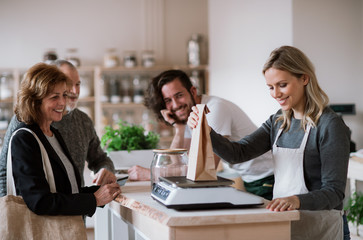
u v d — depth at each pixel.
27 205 1.83
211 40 6.22
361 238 4.02
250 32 5.28
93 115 6.62
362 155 4.08
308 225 2.01
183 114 2.73
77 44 6.52
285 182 2.06
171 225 1.56
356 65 4.85
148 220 1.81
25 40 6.43
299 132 2.03
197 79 6.41
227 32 5.77
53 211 1.84
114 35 6.59
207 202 1.67
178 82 2.69
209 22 6.29
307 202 1.71
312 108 1.96
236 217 1.61
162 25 6.65
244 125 2.79
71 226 1.86
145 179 2.61
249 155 2.25
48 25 6.47
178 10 6.70
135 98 6.38
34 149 1.90
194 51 6.43
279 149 2.10
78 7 6.52
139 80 6.39
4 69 6.38
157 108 2.81
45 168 1.95
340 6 4.78
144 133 3.15
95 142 2.82
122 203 1.98
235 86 5.64
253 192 2.73
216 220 1.59
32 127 1.97
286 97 1.96
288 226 1.68
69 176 2.15
